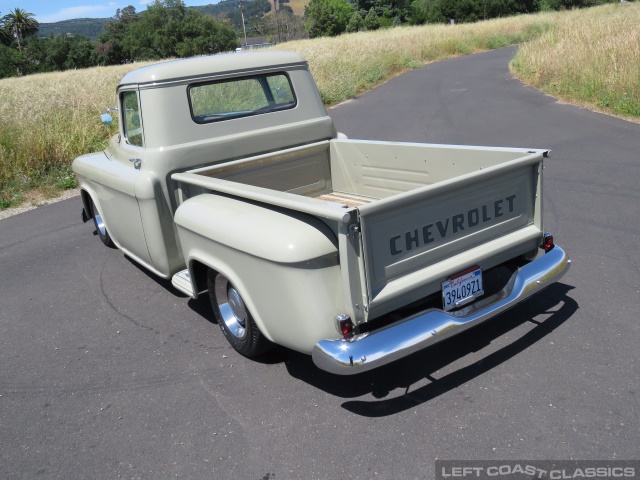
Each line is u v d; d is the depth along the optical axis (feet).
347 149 16.16
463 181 10.14
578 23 72.28
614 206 19.74
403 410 10.31
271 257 9.66
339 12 276.21
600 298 13.53
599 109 38.60
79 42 325.21
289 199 9.86
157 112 13.93
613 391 10.16
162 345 13.64
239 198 11.97
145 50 273.33
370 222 9.23
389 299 9.64
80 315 15.69
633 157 25.81
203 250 11.88
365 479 8.75
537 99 45.83
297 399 10.98
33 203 28.55
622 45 46.26
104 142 36.35
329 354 9.40
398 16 274.77
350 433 9.85
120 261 19.60
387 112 47.32
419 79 72.59
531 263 11.71
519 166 11.11
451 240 10.47
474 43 121.39
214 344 13.42
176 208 14.19
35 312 16.15
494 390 10.57
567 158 26.73
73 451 10.18
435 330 9.89
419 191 9.52
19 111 40.06
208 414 10.81
